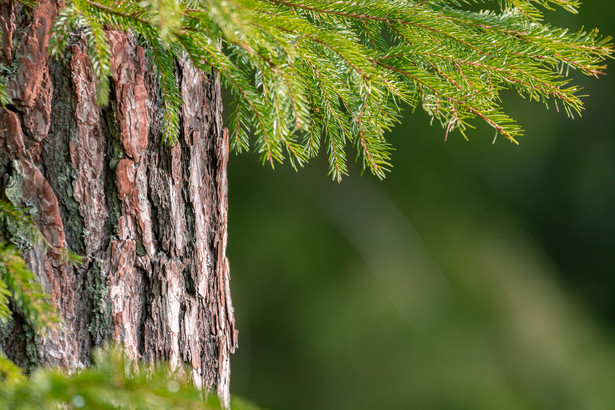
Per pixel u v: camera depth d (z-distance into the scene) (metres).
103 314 3.82
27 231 3.79
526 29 3.87
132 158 3.83
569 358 11.09
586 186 12.27
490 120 3.86
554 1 3.91
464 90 3.87
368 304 10.55
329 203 11.06
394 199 11.29
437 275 10.88
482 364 10.39
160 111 3.85
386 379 10.25
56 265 3.80
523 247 11.98
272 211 10.86
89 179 3.81
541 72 3.88
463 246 11.23
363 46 3.85
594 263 12.44
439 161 11.51
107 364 3.60
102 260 3.82
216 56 3.78
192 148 3.87
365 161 3.87
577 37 3.87
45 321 3.74
